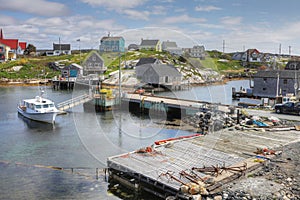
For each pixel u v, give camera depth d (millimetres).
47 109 22938
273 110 22750
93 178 11672
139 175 10336
